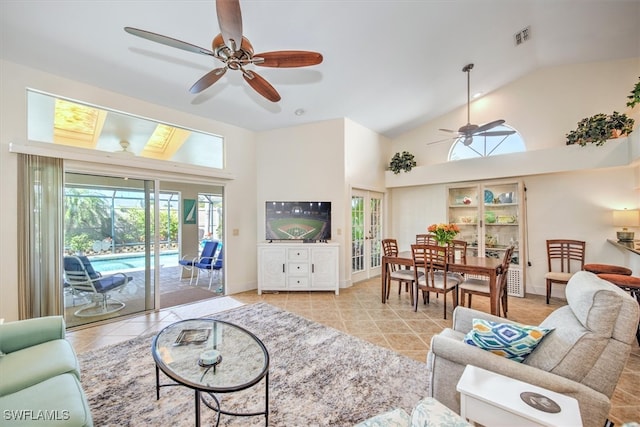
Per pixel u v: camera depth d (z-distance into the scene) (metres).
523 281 4.37
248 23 2.53
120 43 2.62
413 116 5.36
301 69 3.39
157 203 3.80
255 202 4.98
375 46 3.15
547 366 1.35
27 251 2.75
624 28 3.43
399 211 6.30
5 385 1.35
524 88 4.64
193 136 4.23
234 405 1.82
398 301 4.13
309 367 2.29
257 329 3.08
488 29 3.25
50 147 2.93
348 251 5.01
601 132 3.68
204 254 5.55
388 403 1.85
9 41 2.47
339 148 4.85
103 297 3.42
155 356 1.69
